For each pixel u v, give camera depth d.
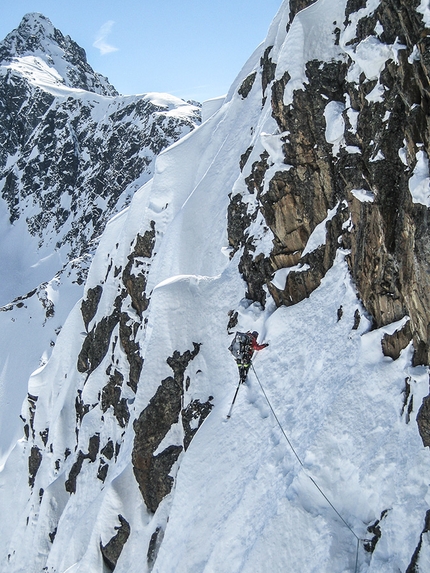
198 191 25.42
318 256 15.48
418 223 10.70
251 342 14.82
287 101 16.05
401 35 12.07
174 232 25.19
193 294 19.58
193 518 14.25
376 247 12.71
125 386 26.62
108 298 31.86
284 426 13.48
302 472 11.68
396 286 12.12
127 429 23.00
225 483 13.96
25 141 137.62
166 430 18.28
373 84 13.23
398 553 9.62
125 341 27.53
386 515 10.13
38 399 38.25
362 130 13.59
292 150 16.03
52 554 25.28
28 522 32.16
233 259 19.77
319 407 12.84
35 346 61.56
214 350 18.20
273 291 16.67
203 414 17.19
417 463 10.12
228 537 12.57
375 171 12.39
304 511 11.20
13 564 30.81
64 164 124.81
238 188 20.28
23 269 114.88
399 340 11.91
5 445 49.69
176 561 13.95
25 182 129.38
